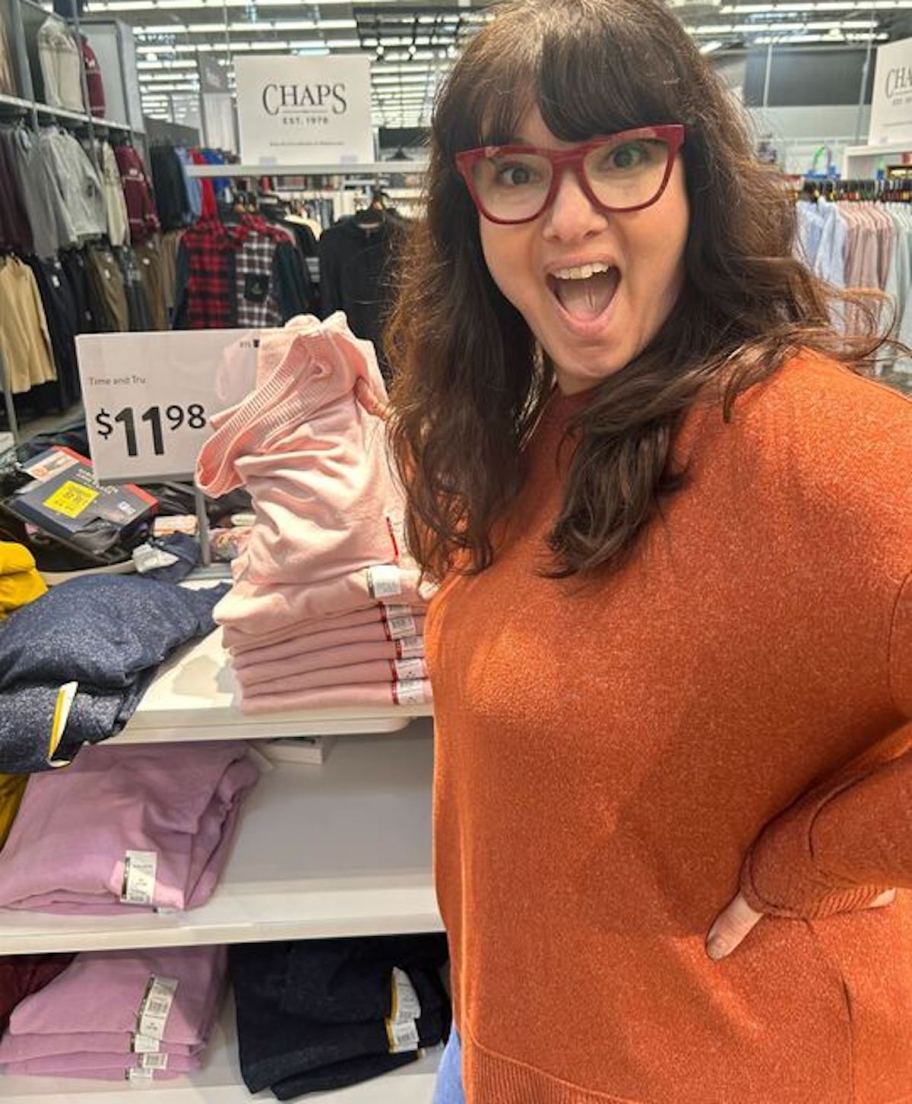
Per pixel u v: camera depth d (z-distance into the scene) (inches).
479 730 26.8
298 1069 53.4
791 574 21.1
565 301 26.3
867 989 25.8
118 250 204.4
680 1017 26.2
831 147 208.2
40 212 161.9
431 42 245.9
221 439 45.5
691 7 157.5
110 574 56.1
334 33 241.4
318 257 145.9
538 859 26.6
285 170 108.2
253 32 235.8
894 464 20.0
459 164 26.5
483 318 32.2
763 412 22.4
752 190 25.2
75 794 54.5
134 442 58.6
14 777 55.6
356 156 108.0
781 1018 25.7
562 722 24.6
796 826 23.7
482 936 29.4
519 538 30.1
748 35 207.2
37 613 47.1
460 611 30.2
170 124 245.1
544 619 25.7
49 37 177.9
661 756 23.7
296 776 60.9
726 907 25.5
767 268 25.0
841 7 202.2
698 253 25.6
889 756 23.6
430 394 33.6
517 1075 29.5
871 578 19.7
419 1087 54.3
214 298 141.6
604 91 23.5
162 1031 54.2
